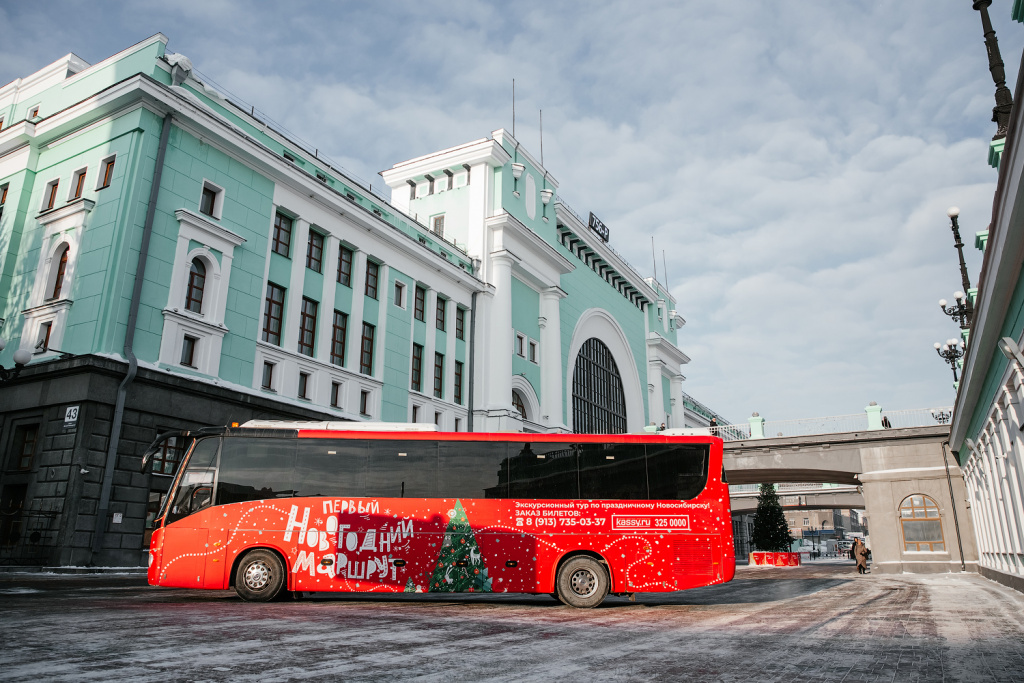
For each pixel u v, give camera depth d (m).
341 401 28.66
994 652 7.86
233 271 24.53
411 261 33.97
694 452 13.98
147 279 21.62
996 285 11.12
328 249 29.08
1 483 20.64
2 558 20.19
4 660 6.33
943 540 30.58
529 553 13.19
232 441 13.49
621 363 54.84
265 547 12.94
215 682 5.64
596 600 13.10
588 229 50.56
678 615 12.08
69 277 21.95
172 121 23.14
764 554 45.06
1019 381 12.46
